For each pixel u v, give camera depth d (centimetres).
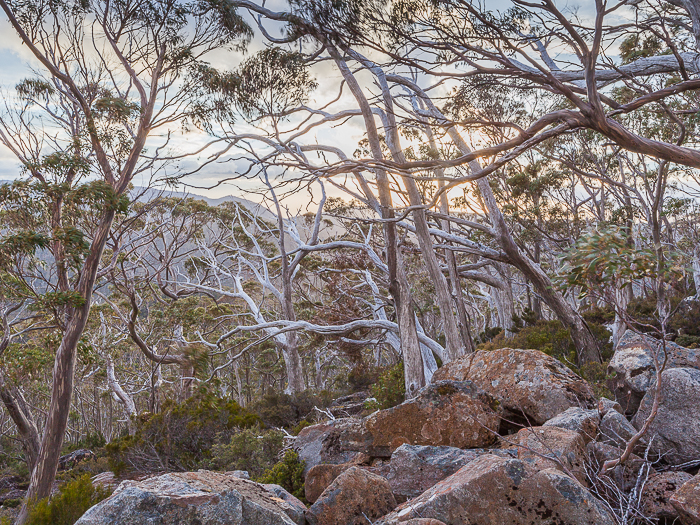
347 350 3027
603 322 2523
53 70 1750
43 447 1650
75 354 1758
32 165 1645
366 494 536
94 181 1705
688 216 2677
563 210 2794
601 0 657
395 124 1659
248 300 3189
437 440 702
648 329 1505
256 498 499
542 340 2062
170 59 1842
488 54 811
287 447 1205
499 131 1786
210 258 3894
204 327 3766
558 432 560
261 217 4300
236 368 4288
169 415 1555
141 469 1449
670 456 557
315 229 2573
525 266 2072
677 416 569
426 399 737
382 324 2202
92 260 1786
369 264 2891
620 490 488
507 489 418
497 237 2064
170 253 3356
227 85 1536
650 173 2492
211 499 398
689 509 404
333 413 2339
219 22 1761
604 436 596
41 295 1653
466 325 2253
